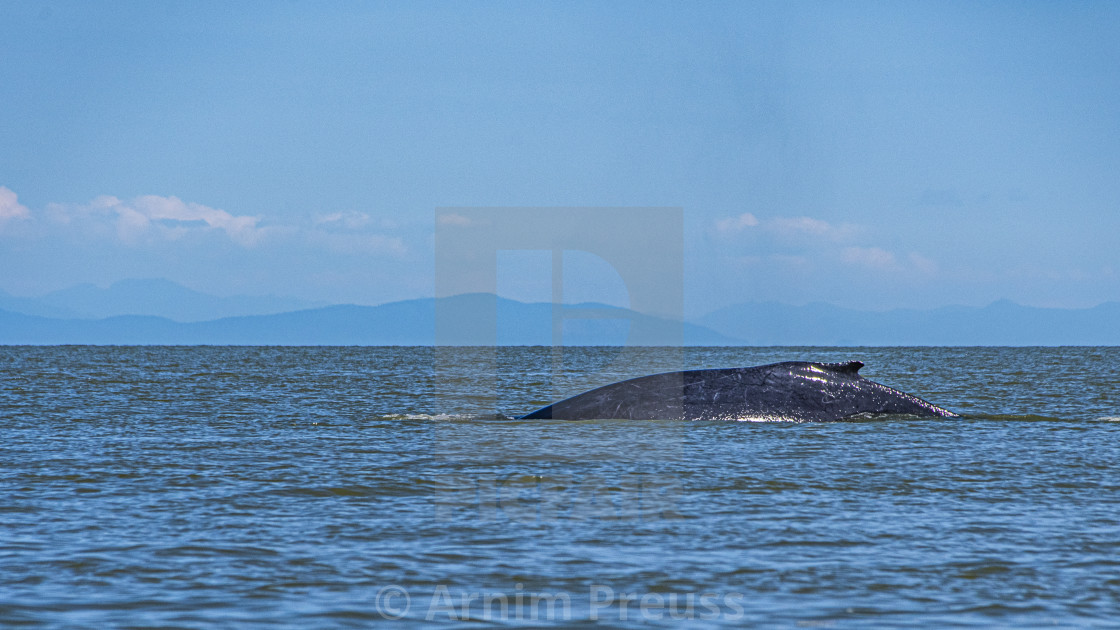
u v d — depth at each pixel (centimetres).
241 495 5853
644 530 4969
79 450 7806
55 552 4447
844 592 3906
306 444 8212
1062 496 5906
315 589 3912
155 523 5062
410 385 18075
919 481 6406
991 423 9656
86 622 3500
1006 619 3584
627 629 3466
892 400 9838
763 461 7225
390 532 4903
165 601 3744
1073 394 15425
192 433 9106
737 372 9906
